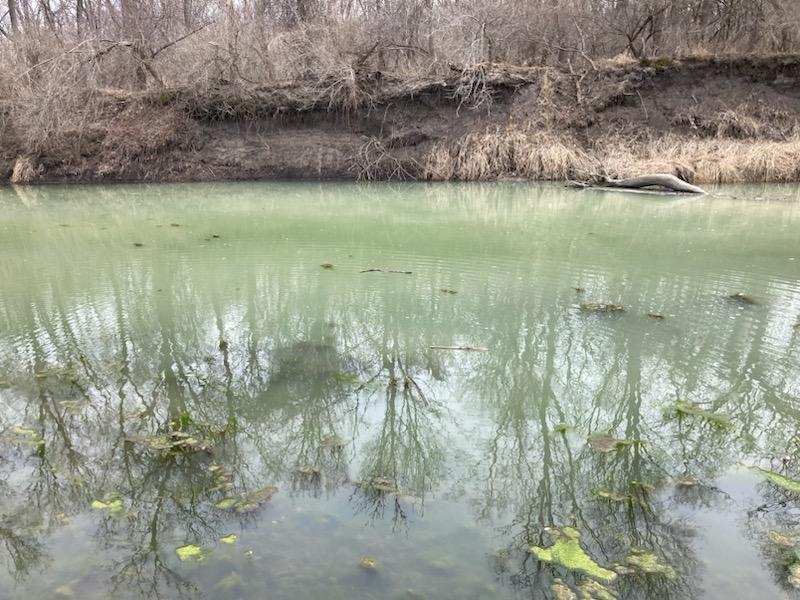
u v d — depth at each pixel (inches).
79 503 116.9
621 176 582.6
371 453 135.5
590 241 329.4
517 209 446.0
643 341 194.9
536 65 726.5
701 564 100.4
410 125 676.7
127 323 213.2
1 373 173.5
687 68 688.4
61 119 617.9
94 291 247.3
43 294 243.6
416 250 313.0
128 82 705.0
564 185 589.9
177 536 107.0
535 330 205.3
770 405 154.7
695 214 414.3
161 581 96.3
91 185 608.4
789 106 668.7
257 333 205.8
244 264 286.7
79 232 363.9
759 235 339.9
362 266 283.0
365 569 98.5
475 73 684.7
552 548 103.7
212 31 689.6
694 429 144.5
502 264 283.4
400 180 641.0
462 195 528.1
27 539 107.0
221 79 679.1
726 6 724.7
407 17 714.2
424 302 233.9
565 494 120.3
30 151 618.8
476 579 96.7
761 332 199.3
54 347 192.2
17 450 134.8
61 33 693.3
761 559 101.5
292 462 131.0
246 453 134.5
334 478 125.1
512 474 127.7
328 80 674.8
